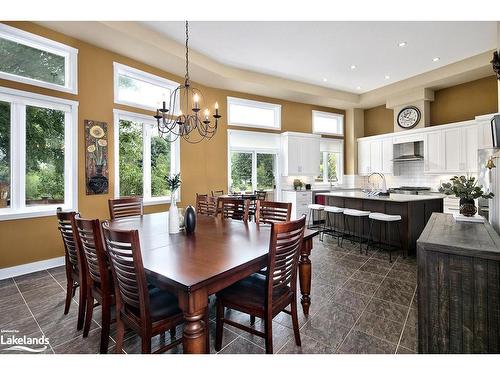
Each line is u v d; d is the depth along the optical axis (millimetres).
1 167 3332
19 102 3383
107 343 1800
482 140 4613
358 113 7875
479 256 1444
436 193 5820
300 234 1825
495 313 1422
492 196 2203
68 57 3807
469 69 5035
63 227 2184
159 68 4875
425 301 1607
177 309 1605
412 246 4180
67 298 2381
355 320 2256
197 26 3902
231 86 5879
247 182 6617
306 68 5492
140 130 4781
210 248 1867
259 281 1982
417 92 6191
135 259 1412
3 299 2680
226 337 2043
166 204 5062
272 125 6984
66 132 3828
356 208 5141
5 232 3281
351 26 3918
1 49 3270
